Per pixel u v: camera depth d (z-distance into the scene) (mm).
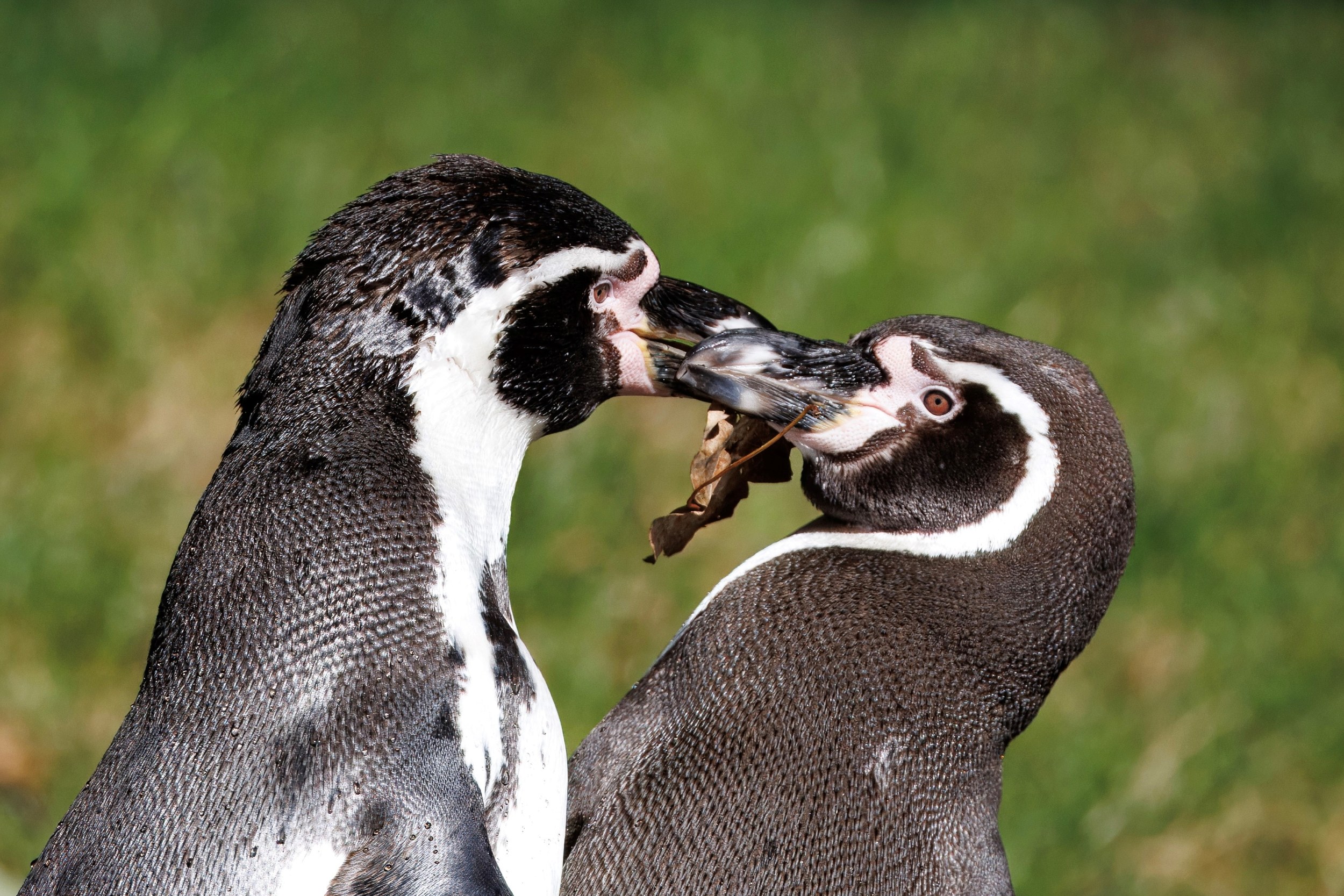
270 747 4840
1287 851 9875
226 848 4730
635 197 15836
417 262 5629
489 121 17141
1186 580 11852
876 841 5637
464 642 5234
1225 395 14031
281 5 19547
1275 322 15359
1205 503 12539
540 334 5914
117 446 12406
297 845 4723
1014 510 6035
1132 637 11406
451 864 4688
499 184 5852
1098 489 6031
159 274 14203
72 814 5027
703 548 11664
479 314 5707
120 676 10328
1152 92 20797
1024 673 6000
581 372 6184
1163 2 24141
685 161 16766
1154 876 9680
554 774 5484
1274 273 16344
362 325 5582
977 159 18156
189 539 5293
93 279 13953
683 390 6406
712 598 6258
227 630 5027
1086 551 6027
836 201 16375
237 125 16344
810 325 14078
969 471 6117
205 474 12180
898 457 6215
